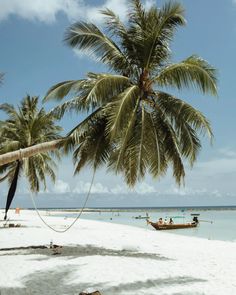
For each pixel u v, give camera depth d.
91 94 12.49
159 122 15.25
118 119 12.59
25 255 14.67
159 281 10.68
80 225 36.31
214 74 13.73
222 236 34.81
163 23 14.61
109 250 16.91
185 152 14.77
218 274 11.98
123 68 15.19
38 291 9.43
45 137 27.12
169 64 15.11
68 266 12.44
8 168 27.33
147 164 14.41
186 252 17.47
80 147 14.59
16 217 50.62
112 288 9.76
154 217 84.25
